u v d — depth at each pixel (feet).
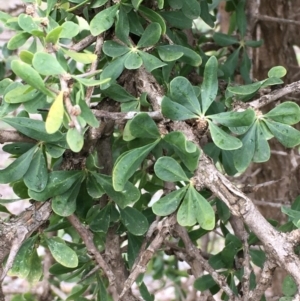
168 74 1.07
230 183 0.88
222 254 1.16
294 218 0.96
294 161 1.54
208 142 1.25
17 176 0.89
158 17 0.98
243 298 0.96
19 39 0.85
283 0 1.82
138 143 1.08
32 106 0.88
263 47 1.80
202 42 1.64
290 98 1.51
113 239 1.12
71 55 0.81
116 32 0.97
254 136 0.95
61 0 1.04
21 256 0.90
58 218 1.18
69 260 0.91
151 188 1.31
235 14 1.59
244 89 0.98
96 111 0.91
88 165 0.95
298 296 0.77
